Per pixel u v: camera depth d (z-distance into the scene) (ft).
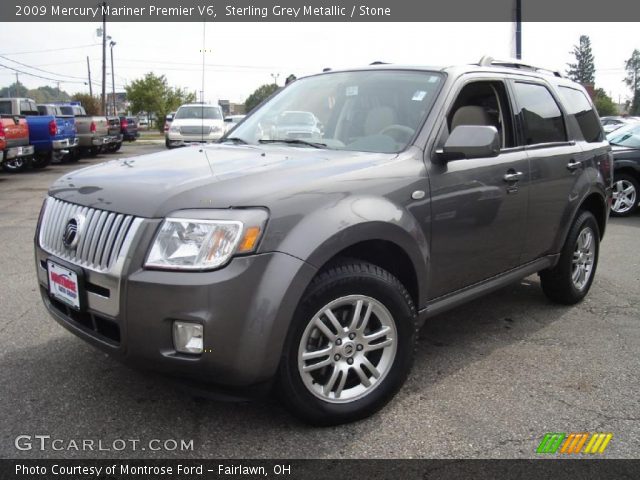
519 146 13.20
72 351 12.19
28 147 46.70
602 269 20.25
